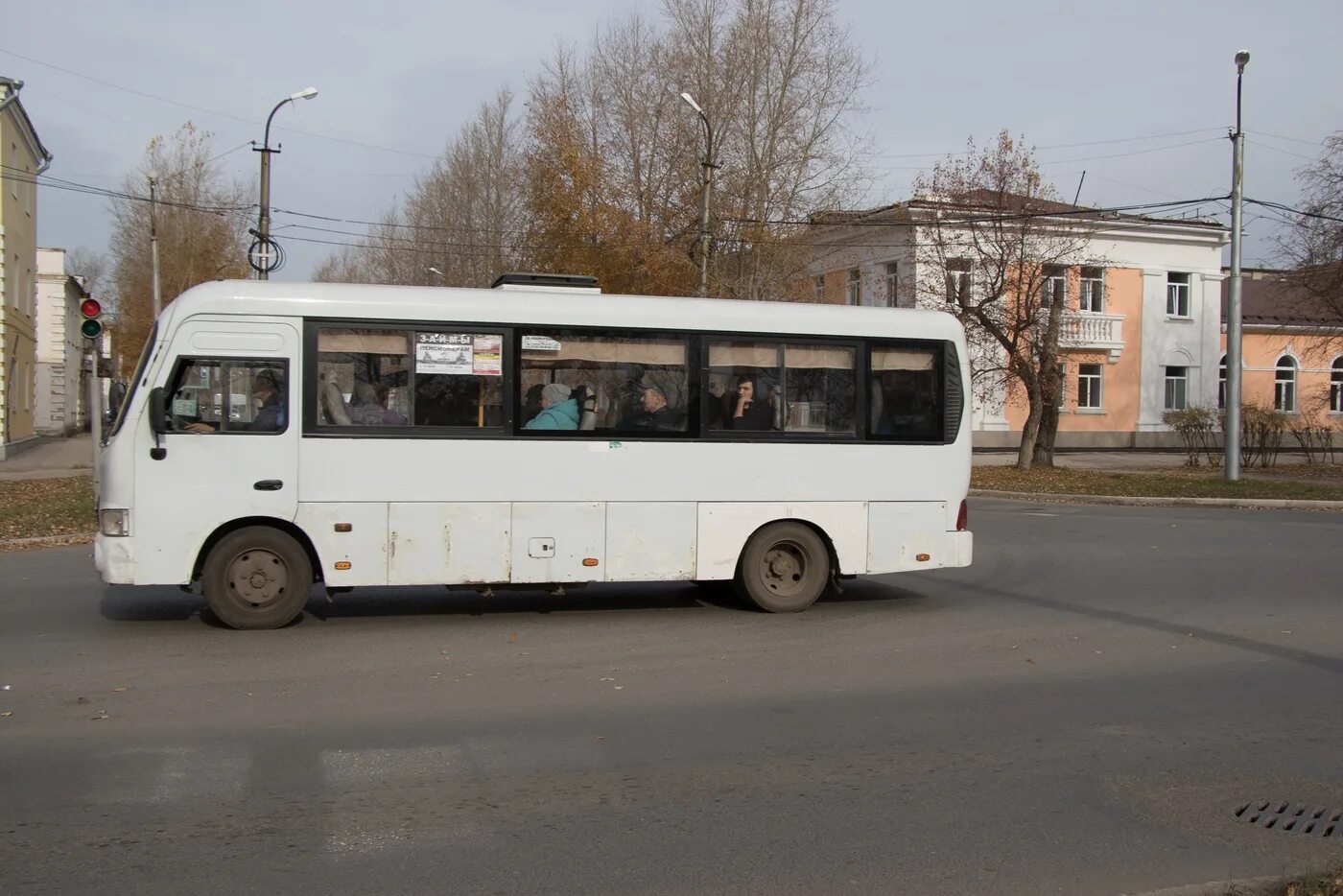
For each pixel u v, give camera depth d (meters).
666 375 10.16
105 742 6.20
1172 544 16.17
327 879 4.43
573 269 30.94
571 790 5.50
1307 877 4.37
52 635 9.06
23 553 14.52
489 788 5.51
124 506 9.02
